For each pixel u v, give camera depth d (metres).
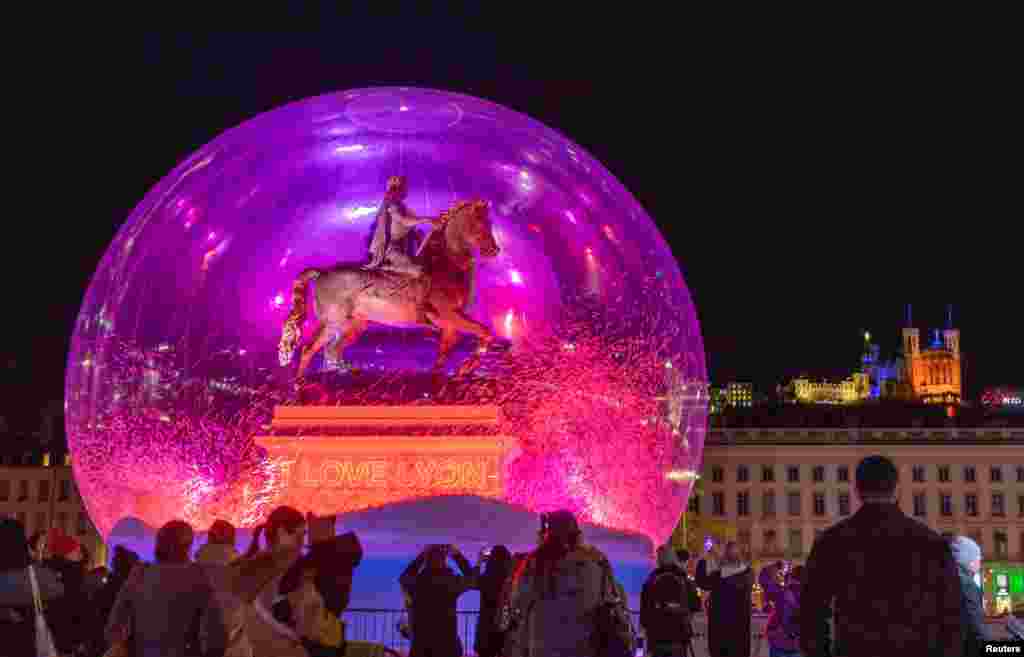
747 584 11.21
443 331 16.45
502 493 15.87
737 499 79.00
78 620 9.30
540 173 17.80
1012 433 78.75
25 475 68.06
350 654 6.23
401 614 13.27
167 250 16.69
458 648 8.14
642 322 17.70
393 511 15.01
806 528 78.25
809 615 4.81
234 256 17.50
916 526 4.80
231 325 17.41
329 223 18.05
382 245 16.45
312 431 16.17
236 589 5.25
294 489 16.03
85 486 16.11
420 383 16.33
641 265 17.70
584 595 6.11
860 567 4.73
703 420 17.59
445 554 8.23
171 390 16.70
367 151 17.61
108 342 16.19
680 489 17.44
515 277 18.39
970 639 6.15
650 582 9.45
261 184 17.41
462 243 16.44
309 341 16.48
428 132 17.45
